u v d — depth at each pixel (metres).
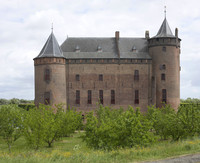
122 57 40.47
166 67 40.19
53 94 37.12
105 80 40.06
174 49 40.53
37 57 37.91
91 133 17.53
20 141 27.14
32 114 20.59
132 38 44.06
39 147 20.47
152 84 40.34
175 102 40.09
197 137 21.34
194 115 20.81
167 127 21.62
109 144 16.70
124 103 39.91
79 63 39.97
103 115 25.52
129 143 16.56
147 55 41.28
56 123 22.97
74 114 31.12
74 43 42.53
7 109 22.41
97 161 12.72
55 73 37.50
